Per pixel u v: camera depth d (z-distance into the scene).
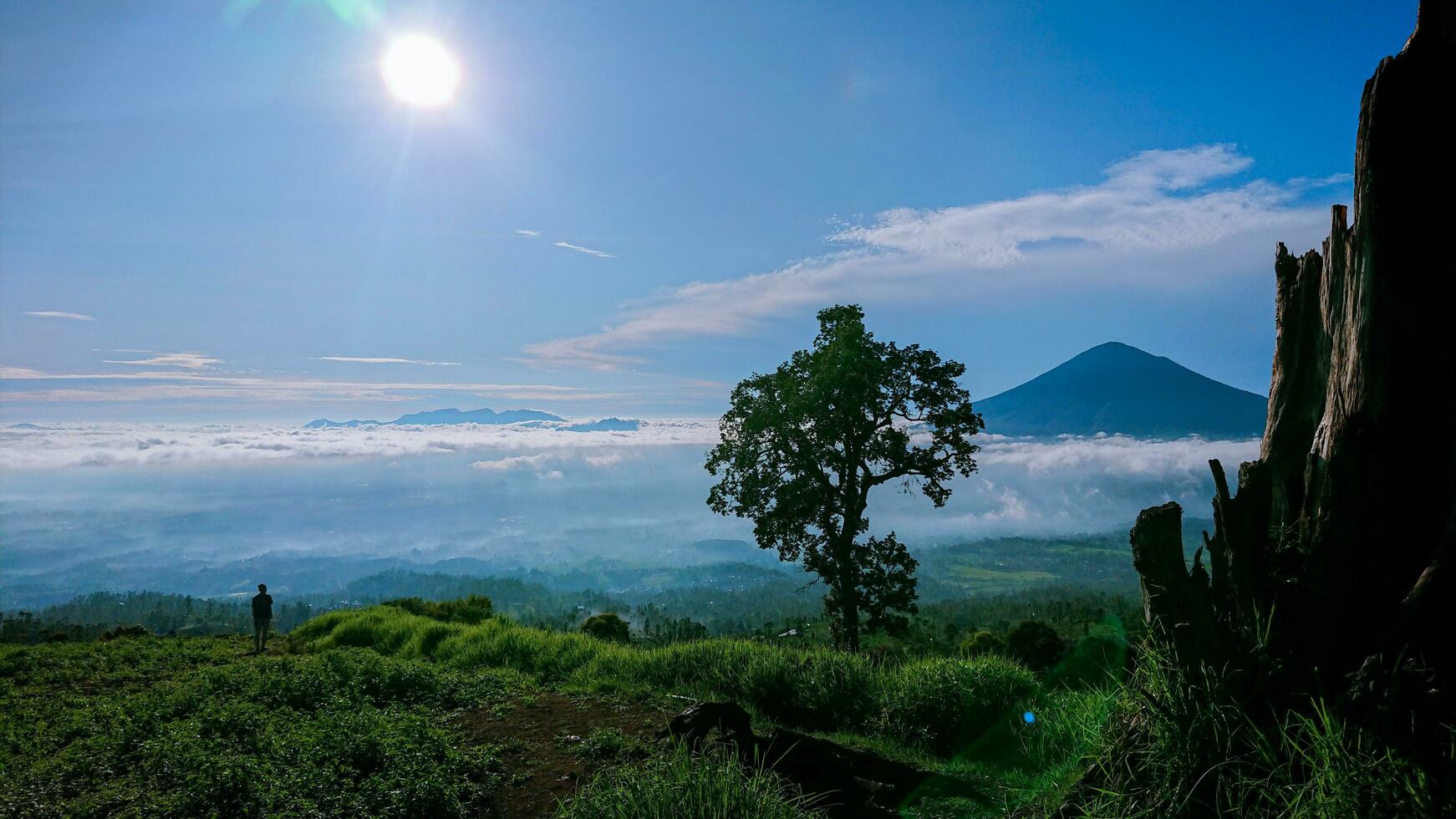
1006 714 9.55
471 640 16.81
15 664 16.20
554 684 12.44
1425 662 4.01
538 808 6.88
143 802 6.79
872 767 7.46
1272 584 4.86
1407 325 4.58
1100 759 4.92
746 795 5.57
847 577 29.36
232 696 10.80
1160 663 4.75
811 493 29.00
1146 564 4.89
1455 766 3.54
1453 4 4.59
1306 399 5.33
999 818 5.99
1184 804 4.16
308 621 24.31
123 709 10.46
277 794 6.68
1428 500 4.49
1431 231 4.59
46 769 7.99
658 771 6.04
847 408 28.14
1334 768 3.72
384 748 7.85
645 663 12.88
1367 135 4.79
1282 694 4.42
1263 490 5.37
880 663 12.51
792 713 11.05
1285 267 5.80
